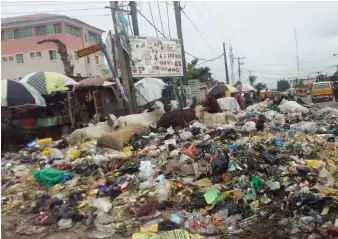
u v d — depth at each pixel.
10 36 37.69
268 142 8.92
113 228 5.42
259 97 35.03
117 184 7.14
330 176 6.38
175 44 20.92
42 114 16.16
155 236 4.95
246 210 5.50
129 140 10.92
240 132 10.91
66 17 37.03
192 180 7.06
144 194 6.54
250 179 6.57
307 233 4.73
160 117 14.59
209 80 46.00
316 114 14.90
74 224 5.71
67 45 37.06
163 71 19.84
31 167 9.66
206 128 12.23
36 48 37.16
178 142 10.31
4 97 13.80
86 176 8.06
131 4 17.97
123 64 16.25
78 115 16.38
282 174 6.64
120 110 17.97
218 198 5.89
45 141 12.98
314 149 8.22
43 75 17.03
